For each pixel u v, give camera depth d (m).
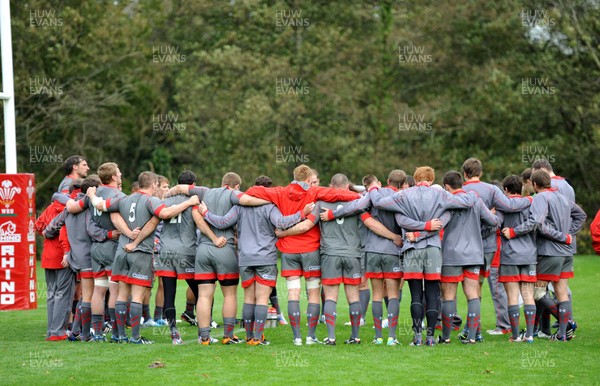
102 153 66.44
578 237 59.59
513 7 61.12
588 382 16.73
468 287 21.09
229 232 20.88
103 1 64.25
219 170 63.94
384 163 63.19
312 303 21.11
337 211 20.48
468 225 20.81
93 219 21.67
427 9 64.44
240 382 16.62
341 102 64.69
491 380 16.84
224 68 64.44
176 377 17.08
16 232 24.50
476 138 63.91
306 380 16.80
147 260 21.02
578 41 58.97
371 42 66.81
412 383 16.56
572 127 61.69
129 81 64.25
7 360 18.95
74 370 17.81
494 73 59.94
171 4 69.12
